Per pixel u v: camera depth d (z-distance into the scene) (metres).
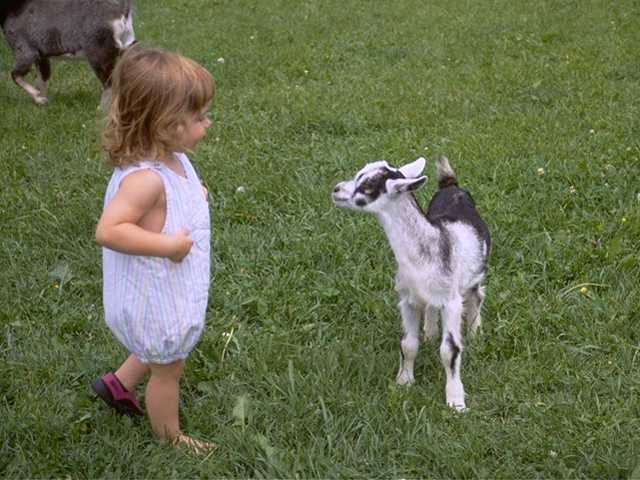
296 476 3.45
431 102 6.30
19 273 4.43
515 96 6.46
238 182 5.09
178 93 3.30
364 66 7.55
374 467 3.51
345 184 3.69
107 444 3.56
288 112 6.18
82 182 5.18
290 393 3.73
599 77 6.77
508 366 3.89
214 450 3.57
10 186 5.14
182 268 3.38
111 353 3.96
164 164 3.36
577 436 3.57
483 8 9.62
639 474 3.41
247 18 9.95
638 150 5.20
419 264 3.69
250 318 4.20
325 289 4.28
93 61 6.67
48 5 6.63
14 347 4.02
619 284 4.25
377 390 3.80
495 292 4.25
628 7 9.16
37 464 3.51
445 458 3.50
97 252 4.58
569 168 5.08
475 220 3.96
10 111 6.54
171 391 3.53
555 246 4.48
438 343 4.03
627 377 3.82
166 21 9.95
